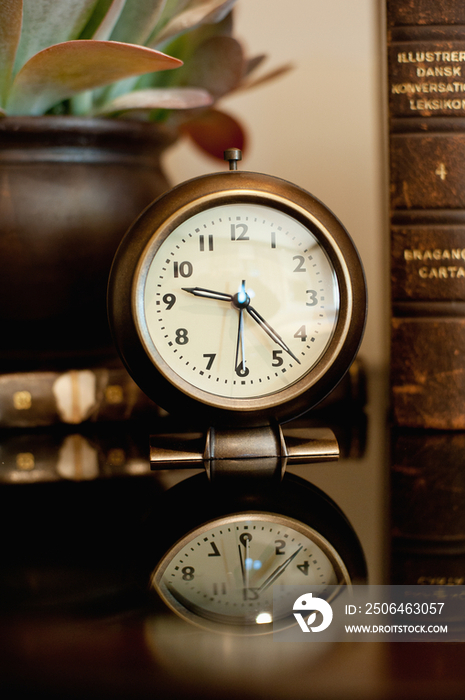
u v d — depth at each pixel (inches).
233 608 12.2
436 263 17.4
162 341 15.7
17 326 18.1
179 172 23.4
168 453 16.1
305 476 15.6
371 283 23.2
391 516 14.2
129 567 13.0
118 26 17.6
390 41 17.1
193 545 13.5
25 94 17.2
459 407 17.6
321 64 22.9
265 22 22.8
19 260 17.6
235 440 16.2
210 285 15.8
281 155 23.3
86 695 10.7
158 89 18.3
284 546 13.4
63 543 13.6
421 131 17.2
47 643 11.7
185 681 11.1
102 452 16.8
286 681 11.1
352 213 23.3
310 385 15.8
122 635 11.8
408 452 16.7
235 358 15.9
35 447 17.0
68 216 17.6
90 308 18.1
